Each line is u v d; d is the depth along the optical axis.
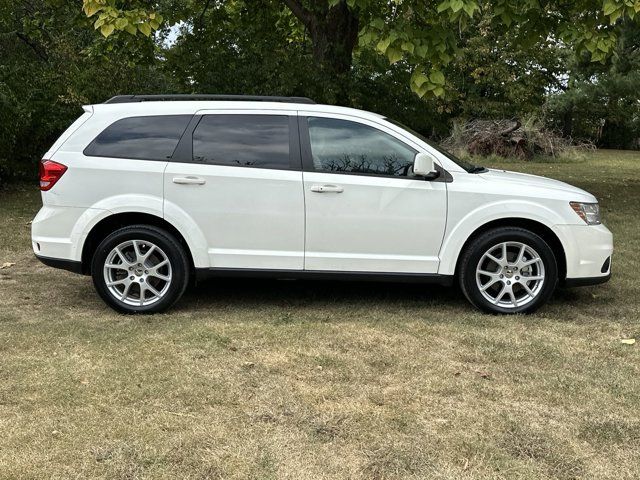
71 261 5.11
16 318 5.06
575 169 20.55
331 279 5.16
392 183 5.07
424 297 5.81
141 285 5.14
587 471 3.00
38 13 14.45
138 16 7.79
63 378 3.89
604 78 16.44
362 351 4.43
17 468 2.92
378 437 3.28
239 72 11.90
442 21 6.94
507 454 3.13
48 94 13.08
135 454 3.06
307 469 2.98
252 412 3.52
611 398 3.76
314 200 5.06
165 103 5.26
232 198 5.06
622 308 5.55
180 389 3.77
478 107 29.28
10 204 10.87
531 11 8.68
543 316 5.27
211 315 5.20
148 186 5.06
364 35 6.97
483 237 5.12
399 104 12.16
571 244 5.14
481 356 4.37
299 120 5.19
